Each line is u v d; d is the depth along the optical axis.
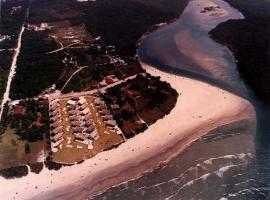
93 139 166.75
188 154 160.75
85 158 157.38
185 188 143.00
